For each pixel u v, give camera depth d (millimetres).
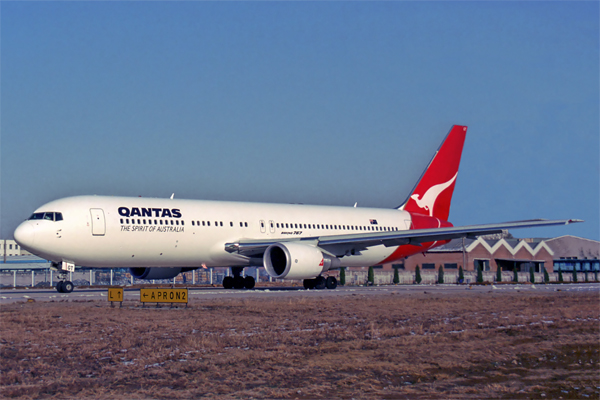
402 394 12070
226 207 39750
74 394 11547
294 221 42344
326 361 14703
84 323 20266
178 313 23250
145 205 36188
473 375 13773
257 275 75688
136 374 13117
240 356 14969
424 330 19938
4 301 28844
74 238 33438
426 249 48594
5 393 11453
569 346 17438
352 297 31906
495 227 37750
